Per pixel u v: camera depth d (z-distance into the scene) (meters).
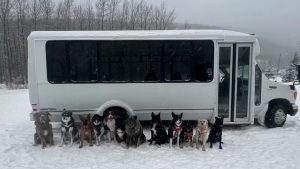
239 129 7.16
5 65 29.80
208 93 6.64
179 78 6.59
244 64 6.79
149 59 6.52
